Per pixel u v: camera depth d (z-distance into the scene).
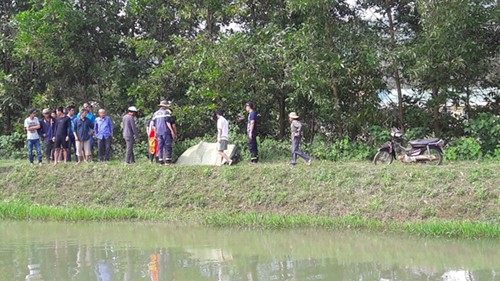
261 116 19.34
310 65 15.92
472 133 16.00
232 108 18.03
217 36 19.14
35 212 13.50
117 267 8.48
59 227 12.37
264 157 17.09
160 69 18.55
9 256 9.31
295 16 18.33
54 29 18.72
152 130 16.47
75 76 20.89
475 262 8.67
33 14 18.64
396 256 9.17
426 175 12.65
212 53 17.08
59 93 20.72
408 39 16.92
